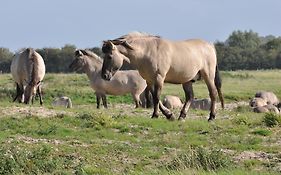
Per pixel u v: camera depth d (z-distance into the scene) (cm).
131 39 4712
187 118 5178
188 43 4931
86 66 6750
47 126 4312
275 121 4534
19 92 6525
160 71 4712
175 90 9850
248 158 3484
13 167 3097
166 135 4178
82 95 8800
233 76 13938
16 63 6350
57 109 5197
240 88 10438
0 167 3086
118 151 3631
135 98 6906
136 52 4681
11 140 3862
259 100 7294
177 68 4778
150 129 4384
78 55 6719
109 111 5300
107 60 4694
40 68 6216
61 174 3094
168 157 3503
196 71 4925
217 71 5141
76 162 3344
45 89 9044
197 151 3306
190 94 5025
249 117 4978
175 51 4778
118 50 4691
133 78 6831
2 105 5284
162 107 4847
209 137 4112
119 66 4709
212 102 5022
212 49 5075
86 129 4334
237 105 7538
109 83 6762
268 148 3753
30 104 5938
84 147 3716
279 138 4091
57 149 3625
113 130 4344
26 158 3222
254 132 4250
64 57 18838
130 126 4444
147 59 4700
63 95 8750
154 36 4822
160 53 4716
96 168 3200
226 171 2980
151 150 3697
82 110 5209
